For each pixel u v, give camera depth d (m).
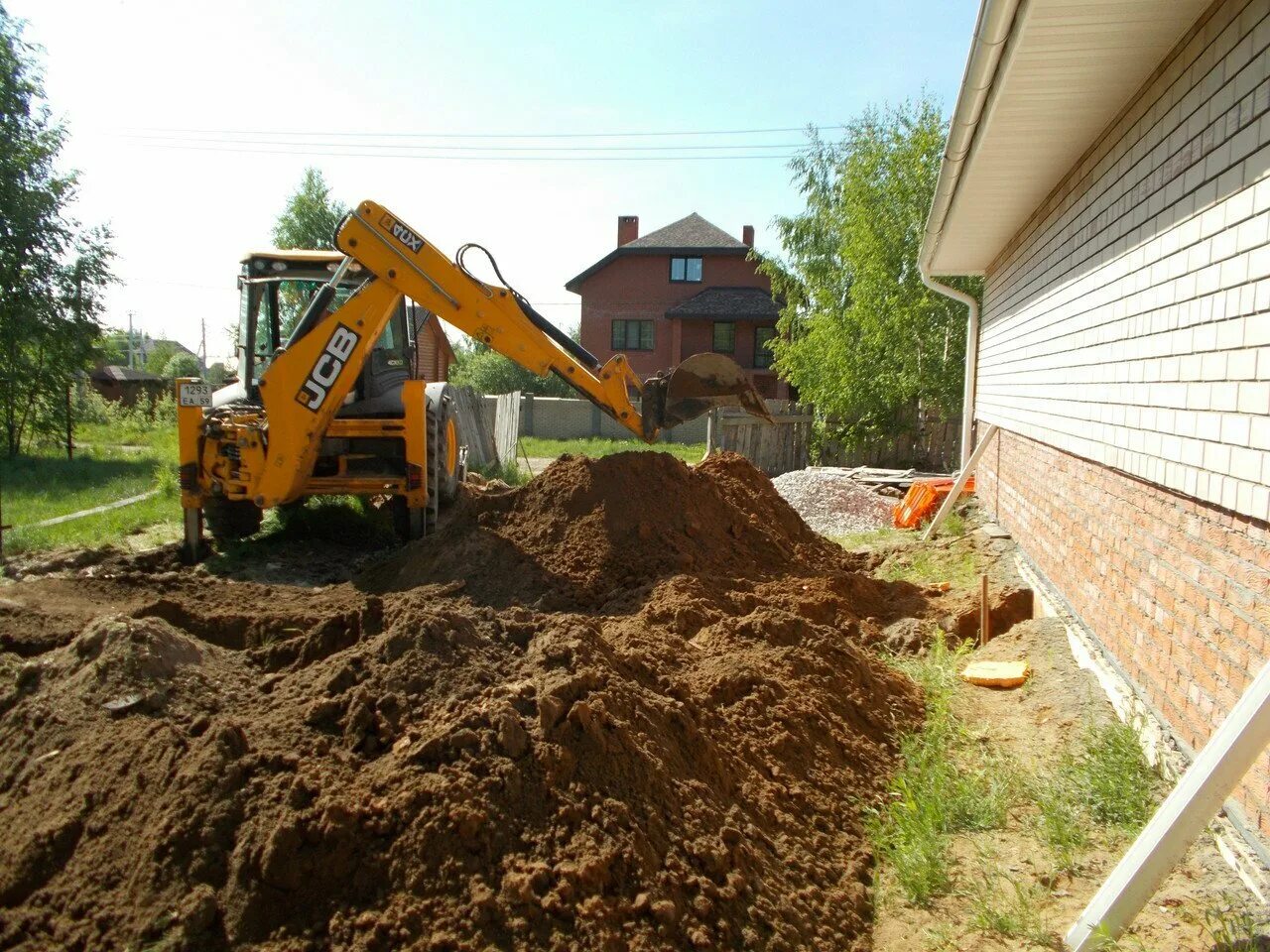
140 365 61.09
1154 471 4.23
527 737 3.25
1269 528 3.10
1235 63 3.37
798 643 5.39
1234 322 3.33
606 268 37.03
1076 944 2.86
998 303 9.91
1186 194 3.88
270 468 7.95
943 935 3.10
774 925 3.01
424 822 2.85
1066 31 4.03
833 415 19.53
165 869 2.74
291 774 3.04
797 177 22.30
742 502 8.67
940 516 10.16
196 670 3.77
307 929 2.64
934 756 4.45
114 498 12.63
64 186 19.17
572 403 32.88
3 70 18.30
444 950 2.58
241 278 10.02
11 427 19.30
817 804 3.88
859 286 19.03
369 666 3.67
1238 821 3.18
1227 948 2.72
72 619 5.67
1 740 3.48
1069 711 4.79
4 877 2.83
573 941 2.67
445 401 10.12
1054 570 6.63
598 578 6.84
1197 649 3.75
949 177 6.59
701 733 3.82
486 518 7.71
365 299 7.84
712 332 35.75
